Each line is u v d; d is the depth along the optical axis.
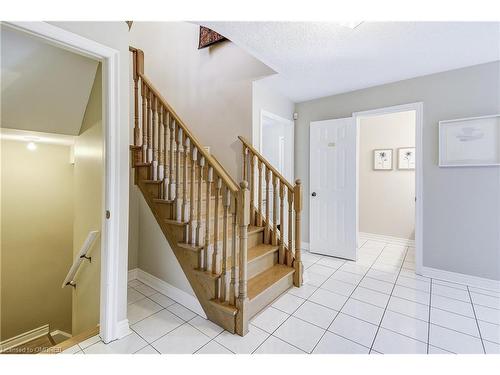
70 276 2.49
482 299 2.31
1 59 1.73
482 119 2.51
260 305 2.14
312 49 2.28
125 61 1.76
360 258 3.47
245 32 2.01
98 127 2.18
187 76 3.67
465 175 2.61
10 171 3.37
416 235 2.91
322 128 3.55
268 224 2.88
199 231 2.11
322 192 3.57
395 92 3.02
